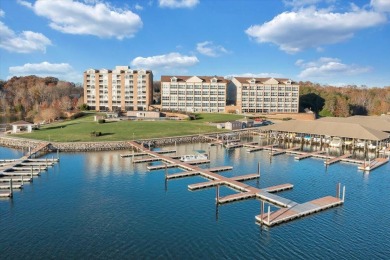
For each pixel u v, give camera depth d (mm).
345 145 91750
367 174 61031
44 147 81250
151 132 104875
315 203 43406
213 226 37469
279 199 44844
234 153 82812
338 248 32688
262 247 32844
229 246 33000
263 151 85875
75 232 35969
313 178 58031
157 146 92188
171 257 30969
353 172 62594
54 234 35500
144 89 170500
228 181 53688
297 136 104938
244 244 33406
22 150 83750
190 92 169000
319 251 32125
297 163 70750
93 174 59750
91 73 171125
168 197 47219
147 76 170250
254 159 75062
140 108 171500
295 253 31750
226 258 30812
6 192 48594
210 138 103562
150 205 44000
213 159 74812
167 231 36219
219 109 170375
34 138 91625
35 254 31438
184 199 46406
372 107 199625
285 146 92750
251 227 37219
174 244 33375
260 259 30672
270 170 64062
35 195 47812
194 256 31156
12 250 32125
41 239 34375
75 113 141125
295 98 176125
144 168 64688
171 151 83125
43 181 54938
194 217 40000
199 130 113125
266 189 49656
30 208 42781
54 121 129125
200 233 35750
